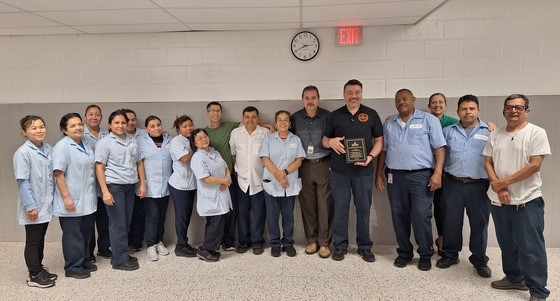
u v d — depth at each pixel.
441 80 3.93
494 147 2.82
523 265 2.72
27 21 3.60
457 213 3.28
